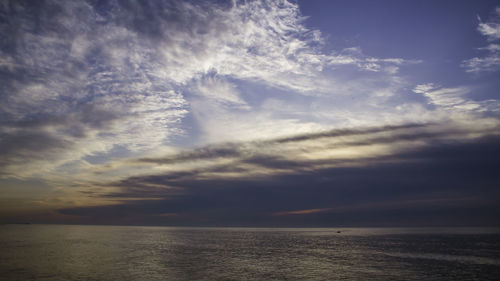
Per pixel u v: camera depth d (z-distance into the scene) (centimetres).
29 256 7450
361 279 4894
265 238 17938
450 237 17575
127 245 11400
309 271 5619
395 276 5134
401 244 12181
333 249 10144
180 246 11331
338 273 5409
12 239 14125
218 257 7812
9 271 5303
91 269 5572
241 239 16762
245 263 6688
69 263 6300
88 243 12025
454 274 5322
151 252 8869
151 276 4972
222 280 4756
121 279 4706
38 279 4669
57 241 13012
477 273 5422
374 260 7175
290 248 10625
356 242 13625
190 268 5869
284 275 5219
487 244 11944
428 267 6056
